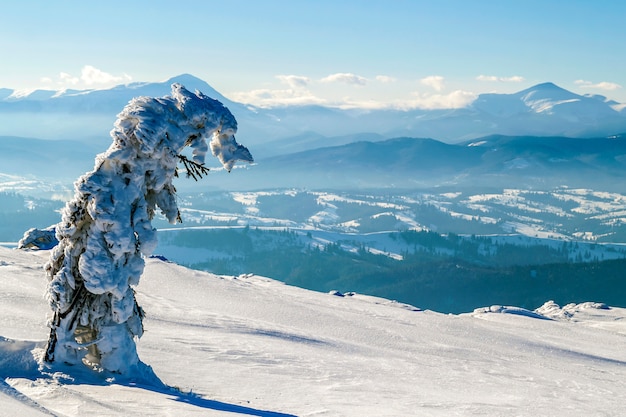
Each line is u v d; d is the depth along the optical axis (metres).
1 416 7.76
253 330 26.81
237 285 42.56
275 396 16.05
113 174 14.80
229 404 14.05
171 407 12.03
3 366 13.30
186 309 29.89
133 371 14.98
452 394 20.03
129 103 14.91
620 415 20.34
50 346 14.33
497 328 41.38
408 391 19.47
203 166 15.88
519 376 26.12
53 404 10.97
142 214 15.08
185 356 19.58
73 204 14.56
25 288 26.47
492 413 17.69
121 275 14.72
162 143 14.92
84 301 14.61
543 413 18.77
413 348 30.08
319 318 34.94
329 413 14.73
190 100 15.47
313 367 20.98
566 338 41.56
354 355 25.45
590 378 28.02
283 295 42.19
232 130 16.09
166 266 43.72
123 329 15.05
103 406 11.20
